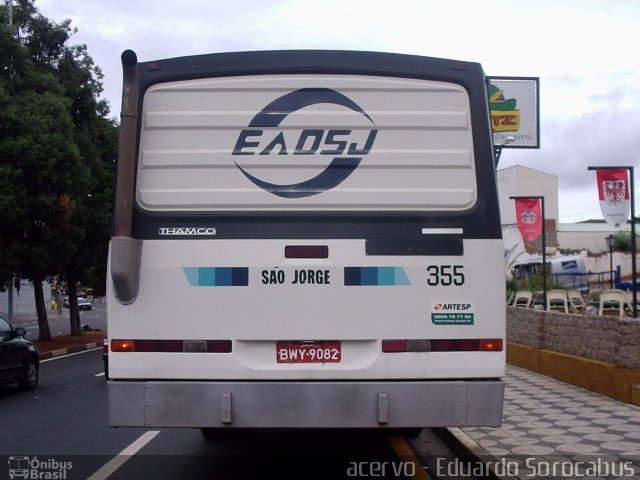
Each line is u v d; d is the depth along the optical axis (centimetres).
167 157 563
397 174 564
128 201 550
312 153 564
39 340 2888
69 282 3312
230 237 553
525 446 770
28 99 2109
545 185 5241
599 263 4575
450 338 548
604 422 894
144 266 551
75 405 1297
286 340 546
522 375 1377
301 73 570
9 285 2655
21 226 2080
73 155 2123
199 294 548
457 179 565
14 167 2030
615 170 1368
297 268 549
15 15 2523
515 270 3488
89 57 2736
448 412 539
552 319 1374
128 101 561
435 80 573
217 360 543
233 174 562
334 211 558
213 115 567
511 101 2844
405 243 554
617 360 1056
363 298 548
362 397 538
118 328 546
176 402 539
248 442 912
